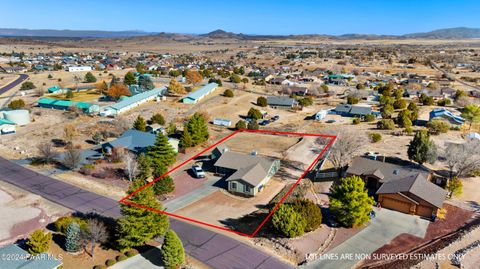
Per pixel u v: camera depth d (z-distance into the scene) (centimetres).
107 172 5162
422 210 3966
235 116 8944
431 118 8050
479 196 4481
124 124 7194
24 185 4709
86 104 8825
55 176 5031
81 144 6438
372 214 3972
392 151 6106
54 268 2773
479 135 6819
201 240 3494
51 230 3622
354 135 6438
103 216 3900
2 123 7062
